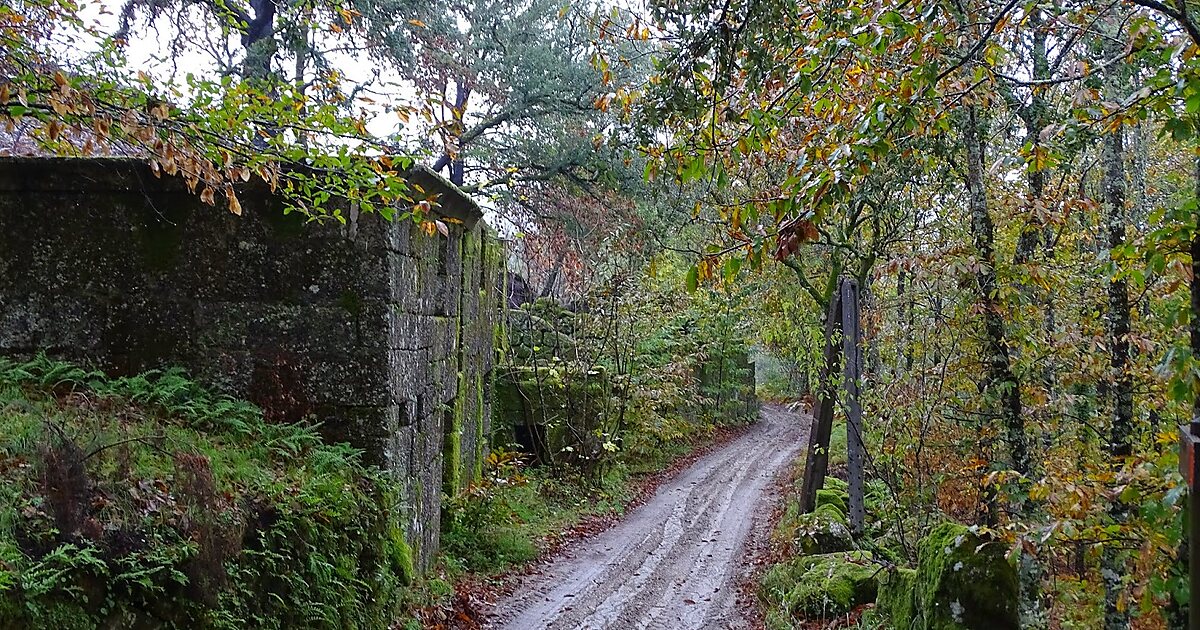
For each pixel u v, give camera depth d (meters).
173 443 5.57
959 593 5.02
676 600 8.73
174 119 5.11
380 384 7.21
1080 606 7.75
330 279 7.26
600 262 17.08
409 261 7.92
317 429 7.17
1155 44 4.09
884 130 3.87
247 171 5.32
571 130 17.17
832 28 4.29
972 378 8.19
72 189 7.20
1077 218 9.18
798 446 23.58
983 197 7.48
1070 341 7.46
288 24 8.74
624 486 15.61
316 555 5.66
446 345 9.63
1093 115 4.48
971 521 8.57
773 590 8.51
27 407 5.68
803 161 3.88
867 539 8.59
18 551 3.81
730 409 27.70
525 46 16.19
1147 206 10.24
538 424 15.10
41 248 7.20
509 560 9.77
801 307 13.59
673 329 20.19
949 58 5.21
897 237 10.40
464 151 17.12
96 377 6.99
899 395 8.33
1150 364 6.88
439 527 9.30
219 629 4.64
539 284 20.75
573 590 9.00
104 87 4.82
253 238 7.25
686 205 16.00
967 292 7.53
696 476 17.89
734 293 15.44
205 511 4.83
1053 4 4.50
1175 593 4.08
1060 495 5.02
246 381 7.21
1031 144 5.48
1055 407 8.16
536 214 19.36
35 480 4.32
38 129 5.31
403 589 7.20
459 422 10.45
